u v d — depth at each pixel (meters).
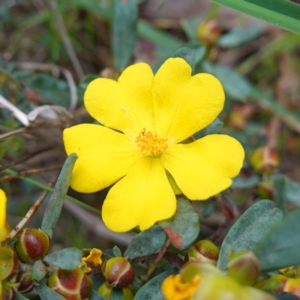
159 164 0.19
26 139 0.24
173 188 0.19
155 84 0.19
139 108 0.19
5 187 0.24
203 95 0.19
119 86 0.20
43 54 0.27
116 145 0.19
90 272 0.19
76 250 0.18
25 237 0.18
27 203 0.24
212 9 0.26
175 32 0.29
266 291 0.18
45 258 0.18
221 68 0.25
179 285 0.17
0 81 0.23
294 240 0.17
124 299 0.19
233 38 0.25
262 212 0.18
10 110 0.22
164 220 0.18
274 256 0.17
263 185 0.22
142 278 0.20
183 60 0.19
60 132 0.23
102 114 0.19
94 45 0.27
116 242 0.24
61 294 0.18
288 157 0.26
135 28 0.23
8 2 0.27
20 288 0.18
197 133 0.20
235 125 0.25
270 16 0.21
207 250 0.18
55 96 0.24
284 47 0.27
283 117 0.26
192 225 0.18
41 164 0.24
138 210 0.19
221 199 0.21
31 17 0.27
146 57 0.28
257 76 0.28
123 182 0.19
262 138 0.25
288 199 0.22
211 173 0.18
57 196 0.18
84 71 0.27
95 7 0.26
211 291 0.16
